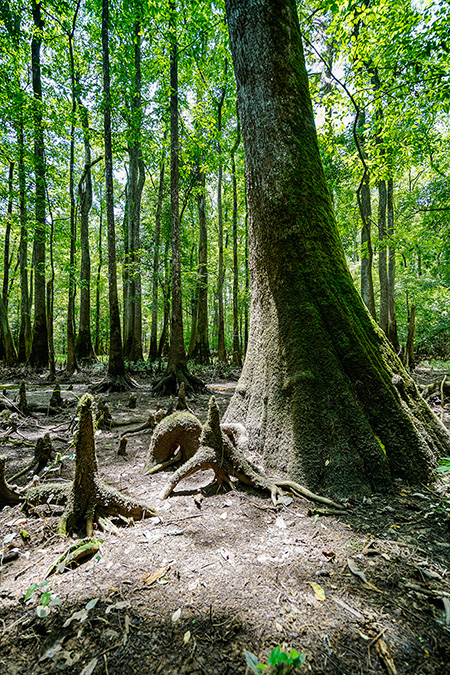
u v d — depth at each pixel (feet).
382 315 46.37
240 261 74.69
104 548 7.05
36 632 4.94
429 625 4.97
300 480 9.62
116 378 31.07
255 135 13.07
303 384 10.64
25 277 53.52
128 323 61.93
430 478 9.89
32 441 15.99
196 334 64.44
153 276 47.91
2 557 6.78
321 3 19.71
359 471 9.57
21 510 8.66
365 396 10.69
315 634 4.78
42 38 36.76
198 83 42.91
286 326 11.71
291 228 12.21
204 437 10.18
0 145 37.96
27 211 41.45
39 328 45.19
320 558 6.59
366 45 19.36
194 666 4.33
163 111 47.26
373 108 24.26
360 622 5.01
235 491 9.78
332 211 13.33
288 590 5.69
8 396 27.63
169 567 6.36
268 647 4.56
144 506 8.43
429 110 20.95
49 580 6.06
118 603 5.43
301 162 12.60
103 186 79.87
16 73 38.73
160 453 12.17
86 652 4.58
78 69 41.65
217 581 5.94
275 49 12.84
